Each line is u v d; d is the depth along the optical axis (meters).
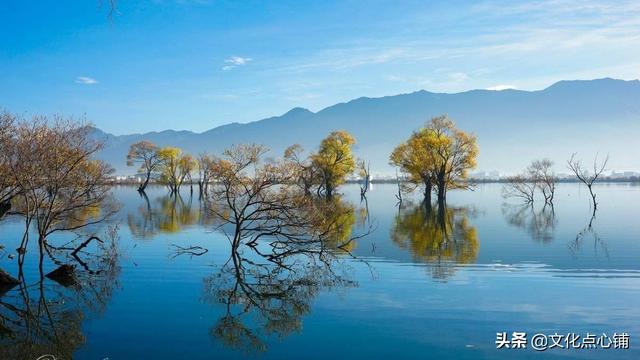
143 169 124.44
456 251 33.75
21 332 17.09
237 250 34.03
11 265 28.28
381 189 179.12
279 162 32.34
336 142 87.56
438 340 16.08
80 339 16.25
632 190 148.12
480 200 101.81
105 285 23.58
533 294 21.66
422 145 77.12
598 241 38.59
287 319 18.33
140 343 15.89
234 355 14.91
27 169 25.06
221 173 31.03
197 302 20.56
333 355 14.90
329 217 37.62
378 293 21.94
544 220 56.31
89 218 55.41
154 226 48.84
